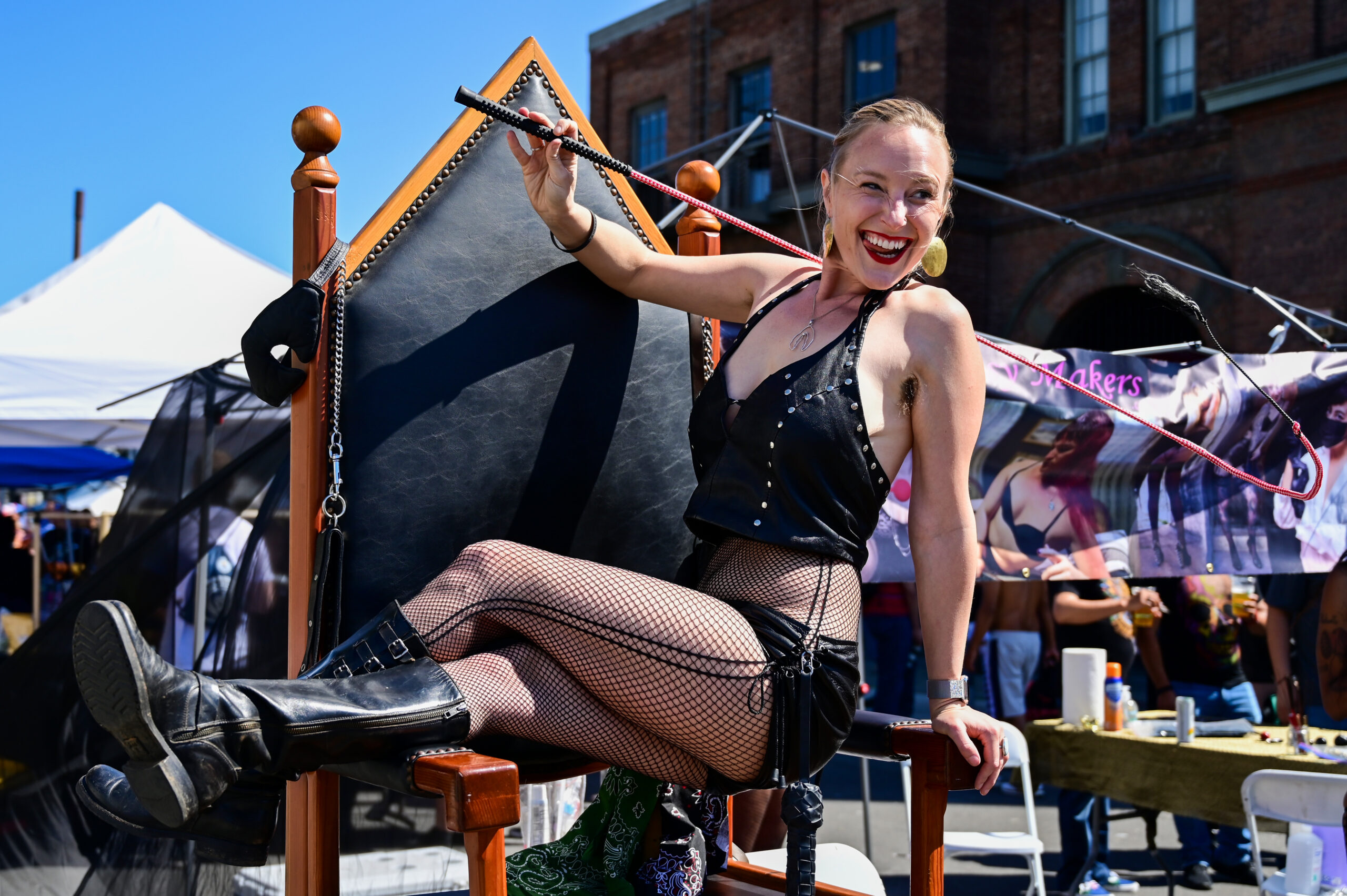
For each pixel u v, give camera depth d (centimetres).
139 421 673
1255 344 1116
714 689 168
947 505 183
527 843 359
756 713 169
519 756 183
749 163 1519
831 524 179
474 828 140
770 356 189
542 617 170
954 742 185
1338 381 425
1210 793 404
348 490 189
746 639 171
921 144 183
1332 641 428
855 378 179
